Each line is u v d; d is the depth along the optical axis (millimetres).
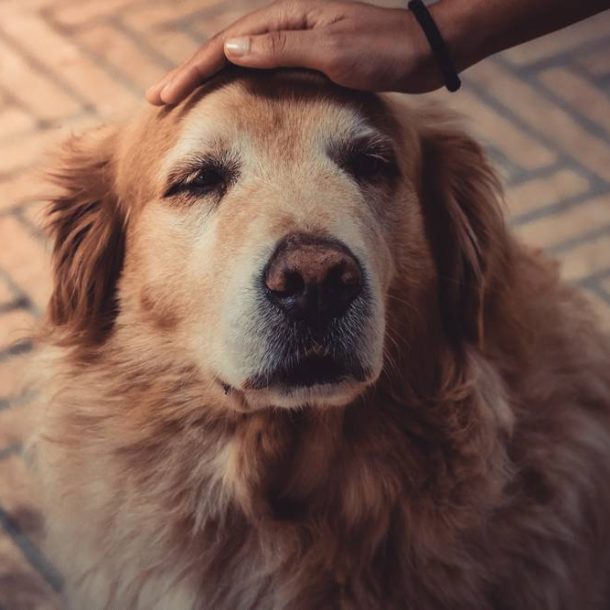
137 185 864
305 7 840
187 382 849
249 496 859
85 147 924
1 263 1257
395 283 852
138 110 911
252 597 872
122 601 891
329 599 872
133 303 864
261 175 818
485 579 876
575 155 1341
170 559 876
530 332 908
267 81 837
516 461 885
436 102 947
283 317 778
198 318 824
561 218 1279
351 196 810
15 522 1068
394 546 872
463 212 904
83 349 886
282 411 840
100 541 888
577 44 1475
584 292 1210
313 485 866
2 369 1158
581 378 931
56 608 1011
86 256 887
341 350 783
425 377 870
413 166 882
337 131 832
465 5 846
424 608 878
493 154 1339
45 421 902
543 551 893
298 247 765
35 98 1429
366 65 829
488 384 876
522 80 1431
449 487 860
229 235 801
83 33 1526
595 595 947
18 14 1564
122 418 870
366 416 852
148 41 1505
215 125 828
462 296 895
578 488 906
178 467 867
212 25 1522
